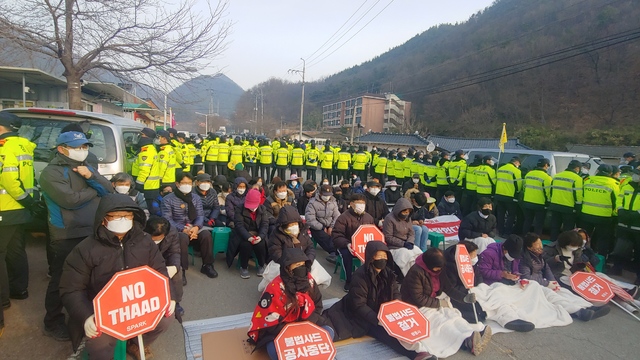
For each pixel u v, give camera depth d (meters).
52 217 3.18
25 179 3.31
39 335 3.22
